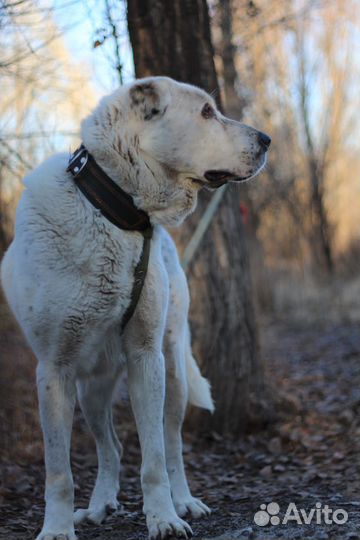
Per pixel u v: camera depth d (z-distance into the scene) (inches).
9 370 108.0
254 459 106.7
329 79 448.1
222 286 118.6
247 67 273.0
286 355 218.1
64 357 70.0
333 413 129.4
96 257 68.6
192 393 88.7
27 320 69.5
